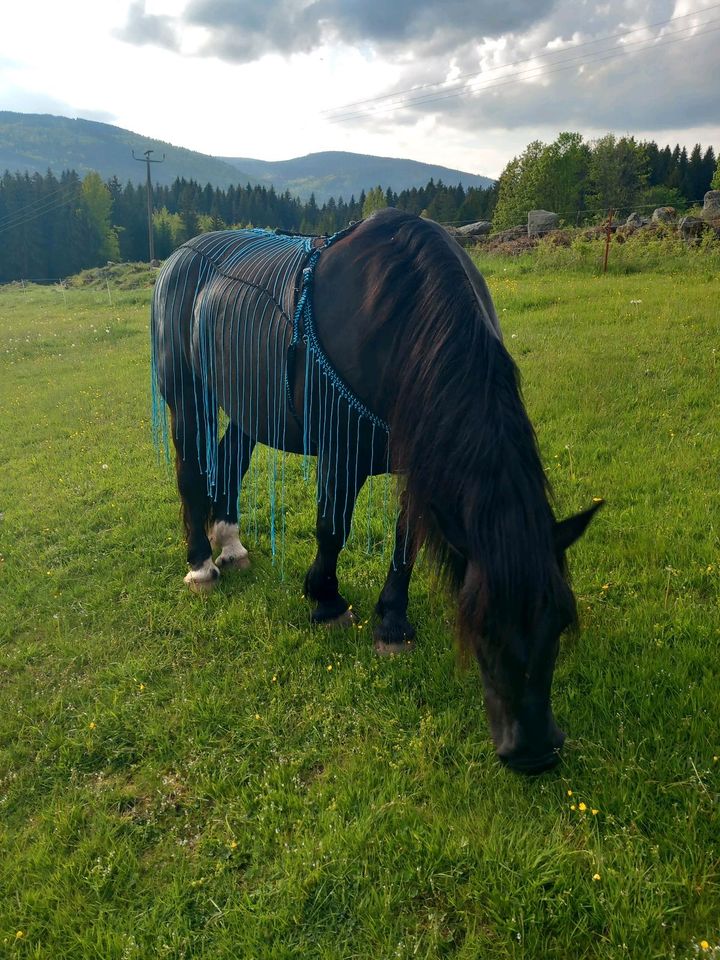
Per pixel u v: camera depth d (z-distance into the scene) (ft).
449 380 7.07
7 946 7.00
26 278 232.32
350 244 9.19
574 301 34.40
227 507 13.78
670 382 20.25
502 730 6.61
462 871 7.03
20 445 24.58
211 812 8.32
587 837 7.12
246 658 11.09
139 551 15.20
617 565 12.12
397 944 6.49
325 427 9.36
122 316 58.18
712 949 5.89
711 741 8.12
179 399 12.66
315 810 8.09
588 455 16.63
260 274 10.44
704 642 9.87
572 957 6.22
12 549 15.93
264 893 7.09
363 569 13.25
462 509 6.64
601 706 8.84
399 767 8.48
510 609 5.96
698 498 13.82
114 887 7.47
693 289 33.83
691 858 6.81
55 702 10.50
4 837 8.29
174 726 9.75
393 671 10.18
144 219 256.73
